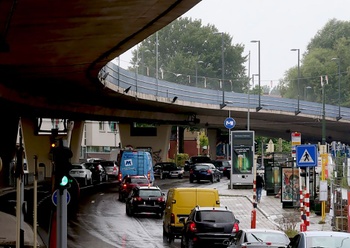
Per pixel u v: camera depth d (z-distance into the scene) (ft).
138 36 122.52
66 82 200.34
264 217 169.48
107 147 531.09
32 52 134.92
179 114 357.82
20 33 111.55
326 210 162.71
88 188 272.51
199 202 130.93
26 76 180.04
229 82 370.73
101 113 292.61
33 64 154.61
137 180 217.36
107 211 188.65
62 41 123.24
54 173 81.41
